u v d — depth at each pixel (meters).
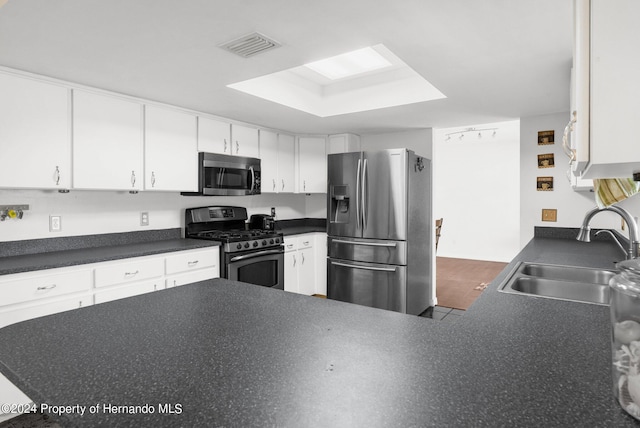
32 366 0.88
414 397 0.72
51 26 1.77
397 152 3.49
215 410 0.69
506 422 0.64
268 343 1.02
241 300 1.45
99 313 1.29
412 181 3.62
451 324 1.15
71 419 0.68
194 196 3.74
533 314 1.23
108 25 1.77
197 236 3.56
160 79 2.53
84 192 2.92
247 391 0.76
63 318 1.23
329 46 2.00
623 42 0.65
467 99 3.02
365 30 1.82
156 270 2.84
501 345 0.98
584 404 0.69
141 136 2.98
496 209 7.36
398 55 2.12
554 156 3.46
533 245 2.97
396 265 3.51
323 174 4.59
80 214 2.89
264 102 3.13
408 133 4.39
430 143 4.24
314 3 1.58
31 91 2.37
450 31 1.83
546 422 0.64
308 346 0.99
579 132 0.69
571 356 0.90
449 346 0.98
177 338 1.06
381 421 0.65
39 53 2.08
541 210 3.52
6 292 2.08
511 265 2.17
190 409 0.70
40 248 2.67
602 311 1.26
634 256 1.42
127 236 3.20
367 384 0.78
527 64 2.25
